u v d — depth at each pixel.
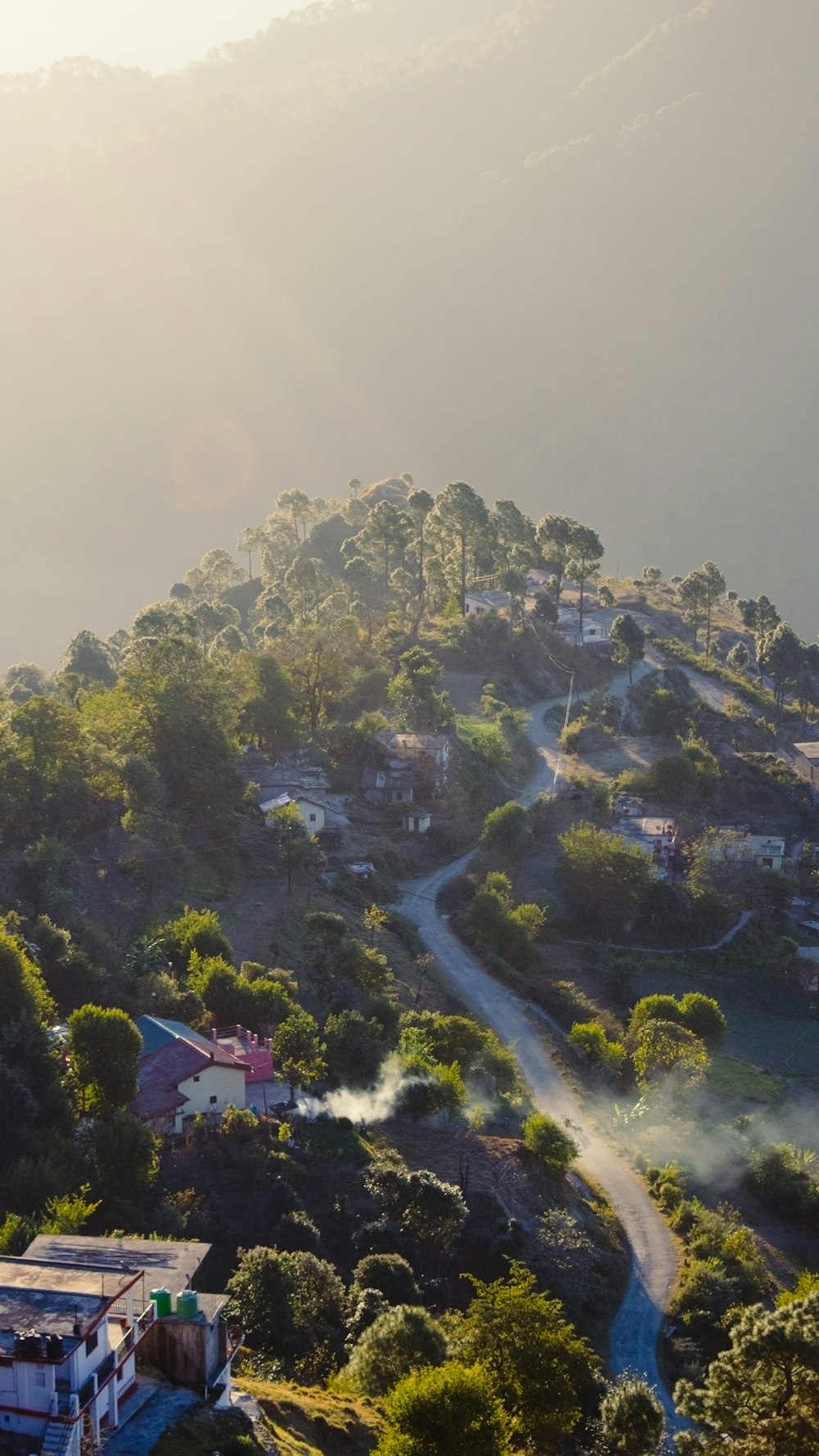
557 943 126.00
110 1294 31.25
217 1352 33.50
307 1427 40.47
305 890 111.62
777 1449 39.28
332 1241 62.66
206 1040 74.25
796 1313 40.56
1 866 90.19
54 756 101.69
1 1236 49.78
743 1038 114.75
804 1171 85.25
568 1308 63.19
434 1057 85.31
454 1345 49.69
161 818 105.31
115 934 90.06
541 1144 75.25
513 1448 47.41
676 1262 71.50
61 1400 28.81
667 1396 58.25
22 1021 66.31
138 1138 60.50
